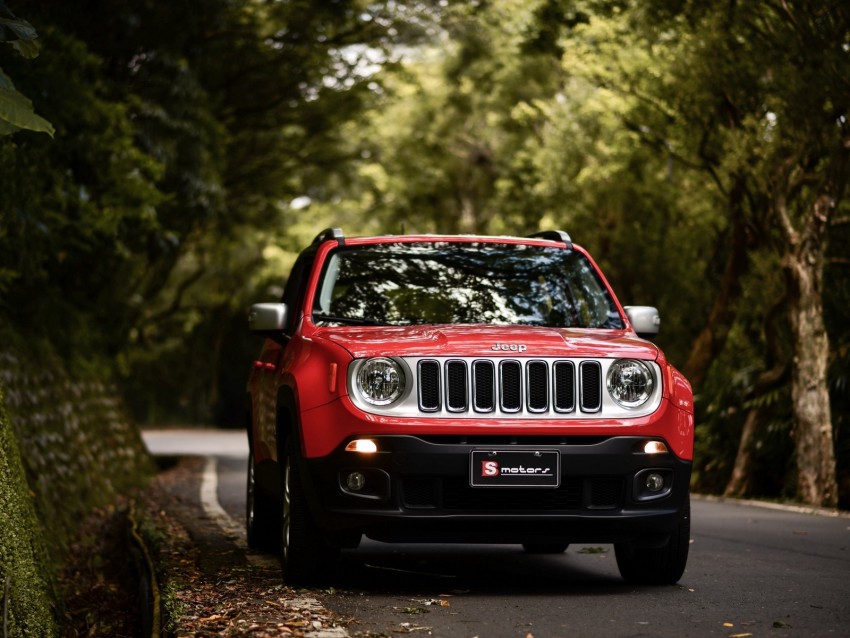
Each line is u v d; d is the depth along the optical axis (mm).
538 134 29422
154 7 17609
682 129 18469
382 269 8586
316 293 8422
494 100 34188
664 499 7395
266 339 10156
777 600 7191
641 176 23750
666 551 7727
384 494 7129
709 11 16625
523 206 29828
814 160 16656
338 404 7246
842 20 14617
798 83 14820
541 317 8352
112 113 14000
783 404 18062
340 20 23500
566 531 7266
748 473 18234
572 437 7242
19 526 7621
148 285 29656
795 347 16266
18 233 12242
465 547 10234
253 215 31797
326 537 7355
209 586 7637
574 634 6062
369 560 9258
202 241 34906
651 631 6141
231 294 52625
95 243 16984
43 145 12477
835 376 17172
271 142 28531
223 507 14773
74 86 13102
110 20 17047
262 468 9328
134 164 15070
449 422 7160
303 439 7316
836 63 14320
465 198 39688
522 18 22516
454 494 7176
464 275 8594
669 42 18438
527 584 7934
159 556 9289
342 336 7664
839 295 17812
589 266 8844
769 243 17891
